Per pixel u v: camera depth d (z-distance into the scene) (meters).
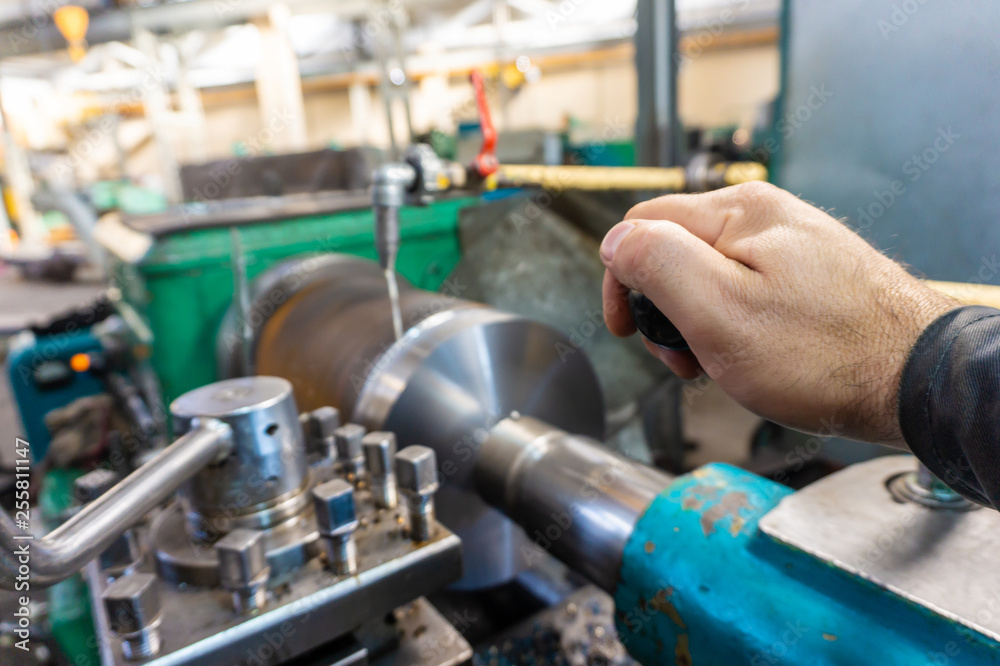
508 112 7.33
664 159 1.52
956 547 0.36
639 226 0.33
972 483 0.28
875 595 0.35
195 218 1.13
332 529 0.43
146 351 1.13
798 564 0.39
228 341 1.05
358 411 0.74
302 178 1.96
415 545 0.48
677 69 1.49
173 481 0.40
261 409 0.46
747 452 1.70
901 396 0.28
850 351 0.30
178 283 1.03
